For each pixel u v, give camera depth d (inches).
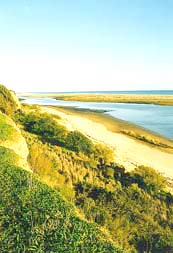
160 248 768.3
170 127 2915.8
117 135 2438.5
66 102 6781.5
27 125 1744.6
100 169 1248.8
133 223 869.8
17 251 506.3
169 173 1518.2
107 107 5162.4
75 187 1045.8
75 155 1342.3
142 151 1958.7
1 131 1065.5
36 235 534.9
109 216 862.5
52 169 1098.7
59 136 1550.2
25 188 681.0
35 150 1205.7
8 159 865.5
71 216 616.7
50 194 681.6
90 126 2810.0
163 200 1086.4
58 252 507.2
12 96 1998.0
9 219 577.0
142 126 2974.9
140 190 1102.4
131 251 734.5
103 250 536.7
